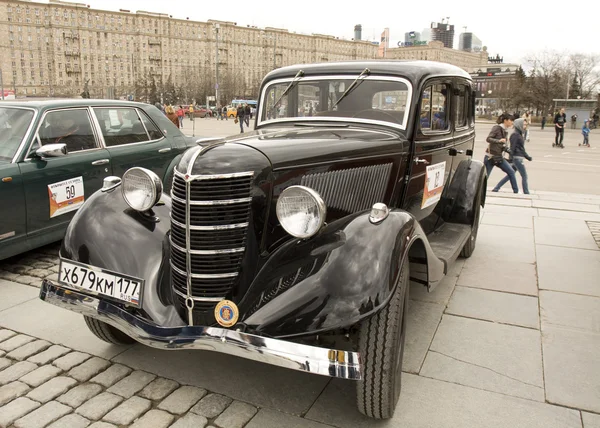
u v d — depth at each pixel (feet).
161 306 8.97
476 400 9.56
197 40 414.82
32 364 10.77
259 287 8.38
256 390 9.86
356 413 9.18
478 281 15.75
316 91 13.33
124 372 10.46
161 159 21.97
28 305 13.83
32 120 17.26
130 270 9.43
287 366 7.55
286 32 413.59
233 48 414.00
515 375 10.42
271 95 14.07
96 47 390.01
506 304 13.98
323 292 7.84
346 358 7.44
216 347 8.05
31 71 375.86
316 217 7.97
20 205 16.28
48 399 9.55
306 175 9.35
